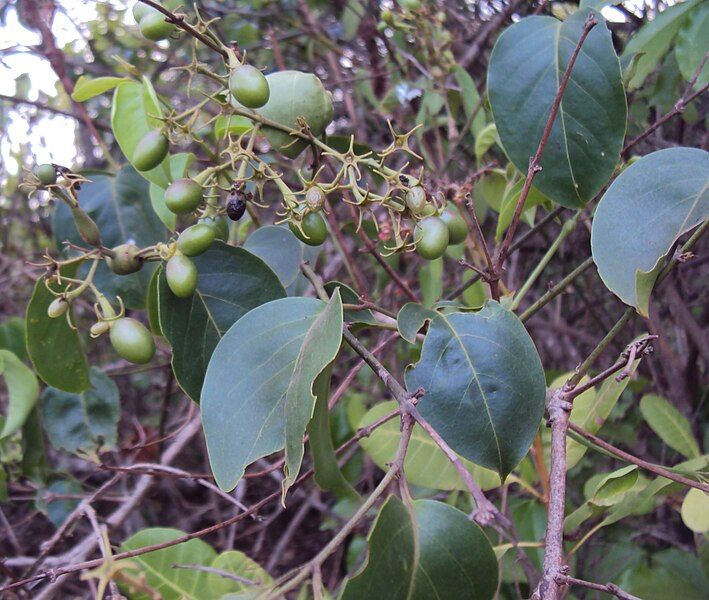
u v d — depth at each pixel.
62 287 0.25
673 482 0.25
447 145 0.48
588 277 0.54
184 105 0.55
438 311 0.22
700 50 0.30
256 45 0.58
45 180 0.21
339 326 0.17
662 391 0.47
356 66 0.56
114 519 0.34
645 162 0.20
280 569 0.55
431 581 0.17
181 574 0.24
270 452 0.18
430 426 0.17
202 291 0.23
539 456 0.28
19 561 0.36
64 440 0.36
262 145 0.40
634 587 0.29
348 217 0.45
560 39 0.23
